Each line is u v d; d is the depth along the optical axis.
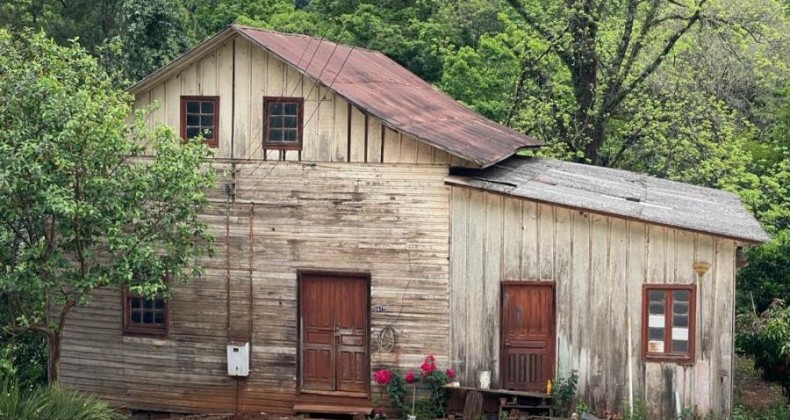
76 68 18.22
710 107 29.62
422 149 18.36
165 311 19.55
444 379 18.25
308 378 19.06
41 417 15.34
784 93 36.16
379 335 18.64
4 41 16.97
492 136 21.61
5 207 15.66
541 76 29.45
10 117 16.31
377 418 18.36
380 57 25.20
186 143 17.78
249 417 18.62
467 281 18.34
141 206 16.98
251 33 18.70
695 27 30.41
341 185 18.66
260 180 18.95
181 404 19.53
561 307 18.08
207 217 19.19
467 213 18.30
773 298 25.55
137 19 29.12
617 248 17.86
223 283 19.25
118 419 17.67
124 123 18.30
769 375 21.16
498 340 18.25
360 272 18.64
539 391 18.20
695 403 17.70
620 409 17.86
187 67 19.03
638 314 17.81
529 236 18.14
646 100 28.72
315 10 39.34
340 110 18.59
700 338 17.67
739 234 17.30
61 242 16.64
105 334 19.83
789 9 36.66
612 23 28.84
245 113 18.91
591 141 28.89
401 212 18.47
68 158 15.73
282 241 18.97
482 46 32.28
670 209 18.69
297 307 18.98
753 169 31.95
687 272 17.66
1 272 16.09
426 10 37.06
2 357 16.36
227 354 19.17
